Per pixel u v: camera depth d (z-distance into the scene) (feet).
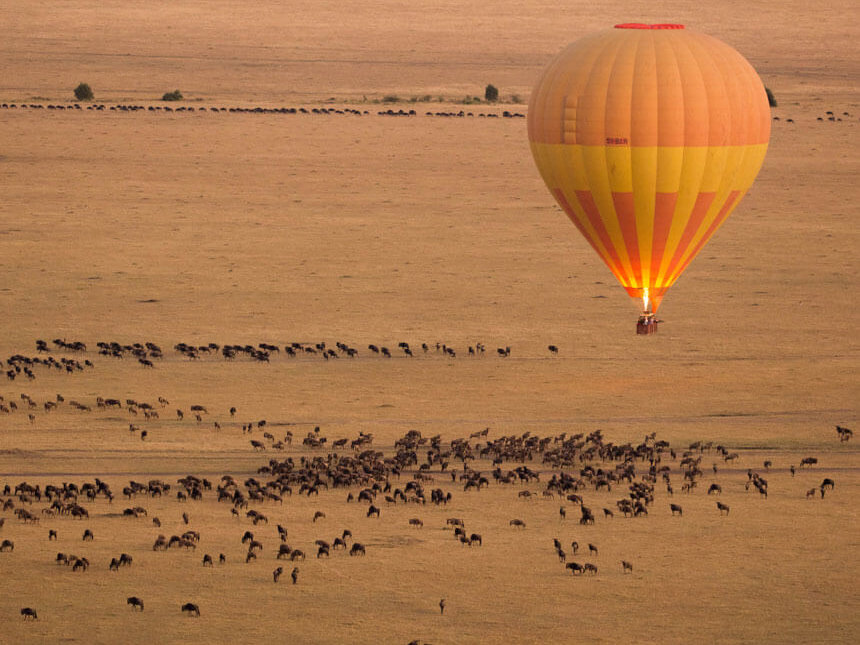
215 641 440.86
